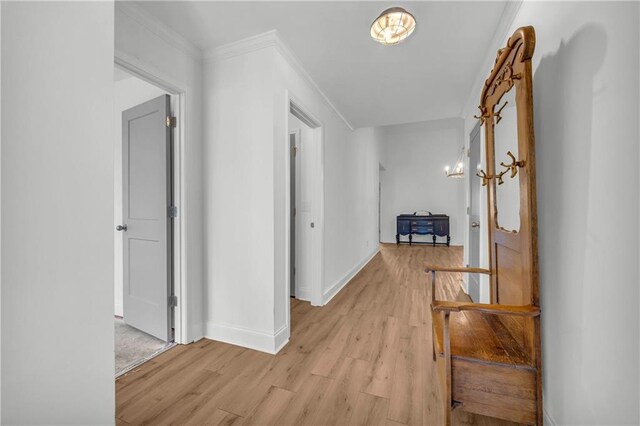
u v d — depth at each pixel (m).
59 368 0.60
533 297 1.11
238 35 1.95
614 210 0.82
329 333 2.28
